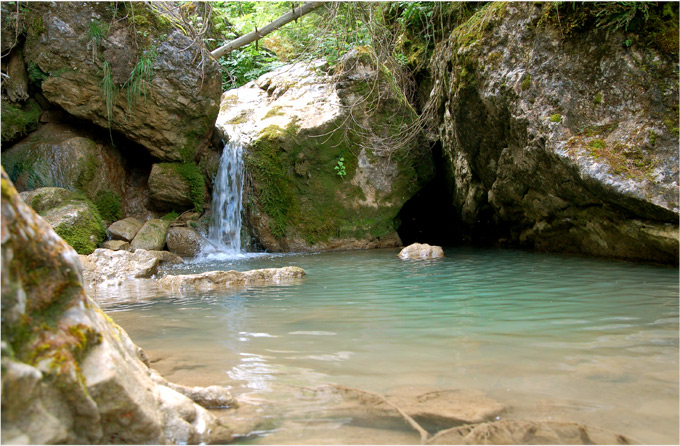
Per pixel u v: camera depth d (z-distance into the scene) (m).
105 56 8.30
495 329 3.04
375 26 8.63
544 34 6.11
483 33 6.71
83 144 8.55
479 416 1.76
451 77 7.61
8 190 1.37
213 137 9.74
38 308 1.37
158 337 3.04
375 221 9.16
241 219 9.00
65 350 1.34
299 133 8.72
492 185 7.75
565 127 5.88
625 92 5.61
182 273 6.39
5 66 8.25
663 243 5.33
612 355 2.48
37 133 8.62
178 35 8.73
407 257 7.31
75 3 8.09
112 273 5.94
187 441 1.55
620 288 4.29
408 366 2.37
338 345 2.77
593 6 5.70
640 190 5.17
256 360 2.51
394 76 9.33
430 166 9.51
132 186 9.45
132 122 8.70
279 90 10.23
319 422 1.74
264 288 4.93
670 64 5.35
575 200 6.23
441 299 4.07
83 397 1.33
